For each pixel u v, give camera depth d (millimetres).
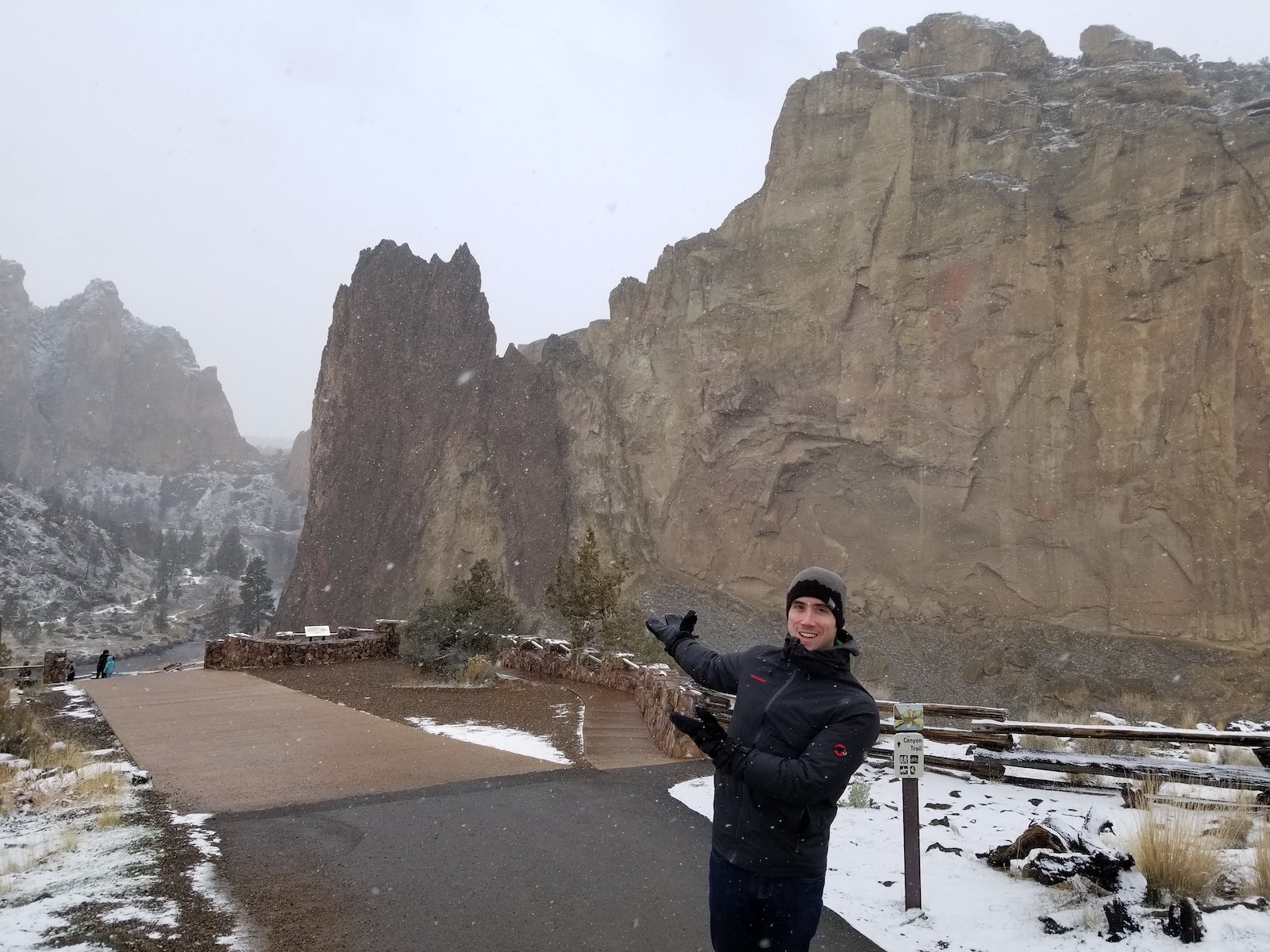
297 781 8672
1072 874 5207
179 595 192500
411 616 22531
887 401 78250
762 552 83062
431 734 11695
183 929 4723
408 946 4594
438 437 102062
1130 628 66812
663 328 96562
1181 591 65688
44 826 6797
